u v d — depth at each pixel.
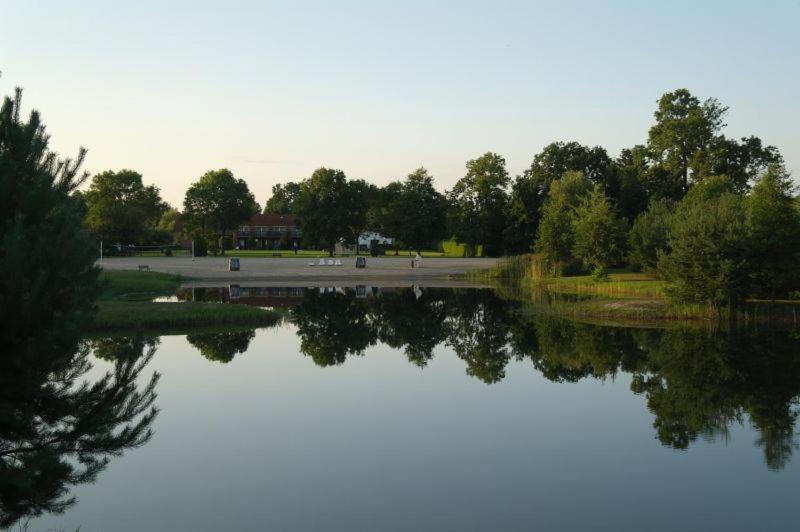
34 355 7.66
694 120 68.69
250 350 24.44
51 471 8.84
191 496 10.93
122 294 43.47
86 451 9.24
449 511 10.36
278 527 9.76
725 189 49.78
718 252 29.45
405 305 40.19
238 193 119.50
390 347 25.66
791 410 16.36
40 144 8.56
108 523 9.88
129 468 12.25
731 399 17.47
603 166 91.81
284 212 183.88
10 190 8.21
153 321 28.47
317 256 100.25
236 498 10.84
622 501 10.80
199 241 95.75
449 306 39.59
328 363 22.38
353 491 11.16
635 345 25.22
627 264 54.19
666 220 41.84
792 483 11.59
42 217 8.37
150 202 140.00
